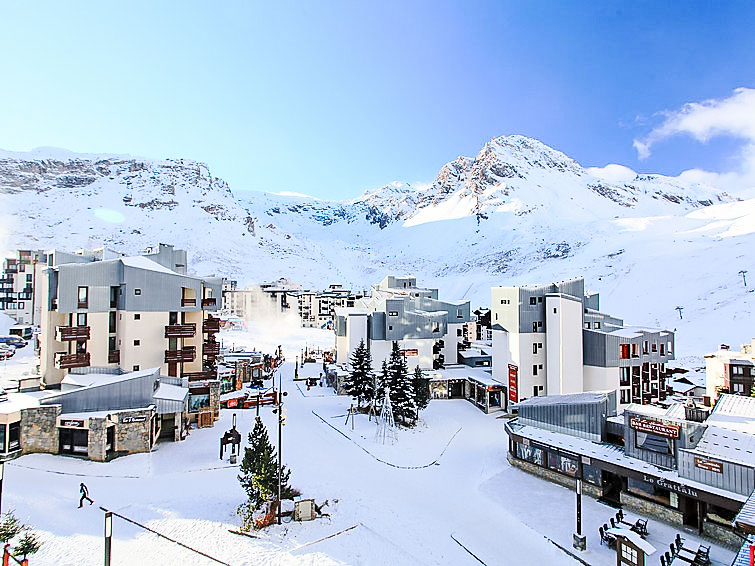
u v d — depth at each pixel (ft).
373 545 87.66
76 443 124.16
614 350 187.21
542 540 91.61
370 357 227.40
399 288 330.95
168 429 148.56
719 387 197.88
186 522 91.50
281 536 88.69
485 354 271.90
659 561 81.25
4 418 118.52
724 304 427.33
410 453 146.30
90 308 164.25
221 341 398.42
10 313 394.52
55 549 76.89
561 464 119.96
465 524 98.43
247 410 192.54
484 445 156.46
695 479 93.86
